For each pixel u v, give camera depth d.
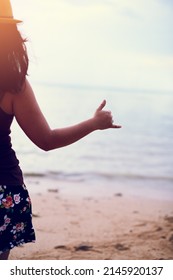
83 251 4.57
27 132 2.56
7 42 2.45
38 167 12.09
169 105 48.38
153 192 8.93
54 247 4.67
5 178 2.54
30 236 2.68
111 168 12.93
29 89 2.55
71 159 14.27
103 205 6.98
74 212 6.29
